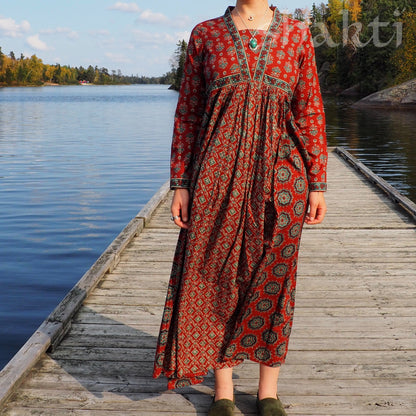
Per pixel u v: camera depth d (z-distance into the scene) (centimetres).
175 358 218
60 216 930
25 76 19238
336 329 318
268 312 216
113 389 251
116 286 392
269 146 198
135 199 1072
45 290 582
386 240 518
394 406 237
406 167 1296
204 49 203
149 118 3722
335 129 2316
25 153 1773
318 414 232
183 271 211
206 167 200
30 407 235
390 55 5091
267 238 204
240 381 259
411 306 355
